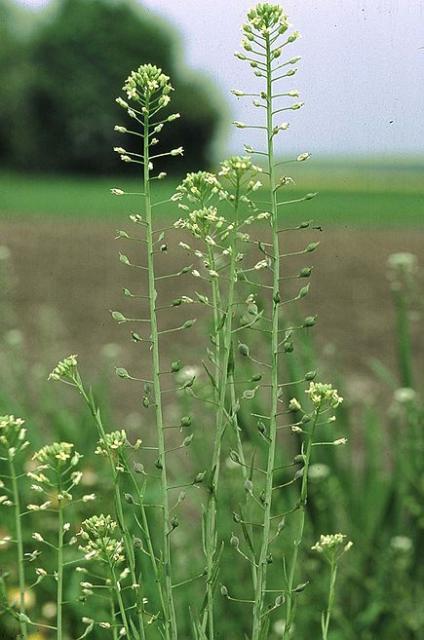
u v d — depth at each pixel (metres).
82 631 3.74
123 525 2.32
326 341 10.30
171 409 6.76
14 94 57.69
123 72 57.88
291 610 2.32
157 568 2.30
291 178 2.23
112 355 6.18
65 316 11.91
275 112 2.22
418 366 9.03
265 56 2.23
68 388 6.50
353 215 22.25
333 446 4.28
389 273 4.73
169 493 4.40
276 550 4.04
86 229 22.39
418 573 4.22
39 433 5.00
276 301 2.25
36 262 16.47
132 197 37.78
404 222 21.22
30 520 4.36
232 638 3.81
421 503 4.30
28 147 58.22
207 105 54.88
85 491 4.30
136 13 57.81
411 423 4.45
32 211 30.34
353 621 4.05
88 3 58.41
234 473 3.96
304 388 4.22
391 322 11.20
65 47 57.69
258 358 4.77
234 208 2.22
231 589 3.89
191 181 2.27
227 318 2.26
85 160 57.31
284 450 4.68
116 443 2.30
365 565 4.20
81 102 57.03
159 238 2.29
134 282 14.38
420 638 3.98
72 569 4.11
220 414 2.28
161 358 9.79
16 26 58.75
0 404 5.01
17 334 6.50
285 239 18.58
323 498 4.16
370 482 4.47
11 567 4.17
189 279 14.37
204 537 2.29
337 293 12.89
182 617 3.66
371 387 8.32
